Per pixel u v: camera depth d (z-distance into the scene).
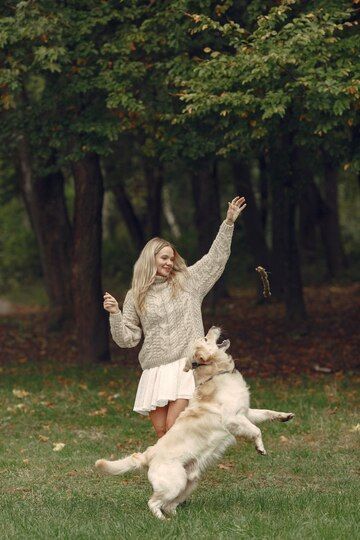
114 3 12.16
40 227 20.12
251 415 6.25
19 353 17.83
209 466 6.04
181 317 6.42
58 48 11.09
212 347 6.16
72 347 18.17
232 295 26.14
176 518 5.84
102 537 5.52
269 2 10.95
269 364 15.12
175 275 6.49
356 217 36.03
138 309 6.46
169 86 12.05
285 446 9.02
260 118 10.79
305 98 10.16
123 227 39.38
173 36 11.29
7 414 11.04
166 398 6.24
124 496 7.07
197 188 22.34
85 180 14.55
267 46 9.98
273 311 21.39
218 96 10.44
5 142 13.84
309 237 30.05
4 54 11.92
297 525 5.70
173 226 38.44
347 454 8.59
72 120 12.58
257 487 7.41
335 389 11.80
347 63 10.07
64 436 9.82
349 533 5.48
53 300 20.44
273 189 16.72
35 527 5.89
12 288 33.53
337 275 27.30
